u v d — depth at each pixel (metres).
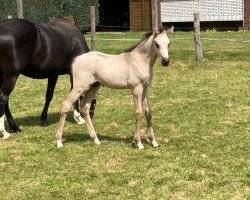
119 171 7.73
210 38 20.41
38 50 9.47
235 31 24.41
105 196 6.87
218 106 11.23
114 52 17.41
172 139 9.18
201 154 8.44
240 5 24.80
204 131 9.60
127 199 6.76
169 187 7.07
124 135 9.54
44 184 7.34
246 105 11.28
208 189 6.98
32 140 9.41
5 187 7.27
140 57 8.37
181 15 25.72
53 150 8.79
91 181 7.40
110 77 8.50
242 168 7.72
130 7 26.69
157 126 9.96
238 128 9.75
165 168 7.78
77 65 8.65
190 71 14.59
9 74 9.18
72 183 7.34
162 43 7.98
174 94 12.43
